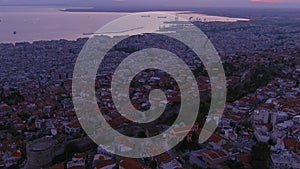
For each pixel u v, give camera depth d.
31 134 181.88
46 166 146.88
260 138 164.00
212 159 140.88
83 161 145.75
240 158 143.12
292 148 152.88
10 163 152.62
